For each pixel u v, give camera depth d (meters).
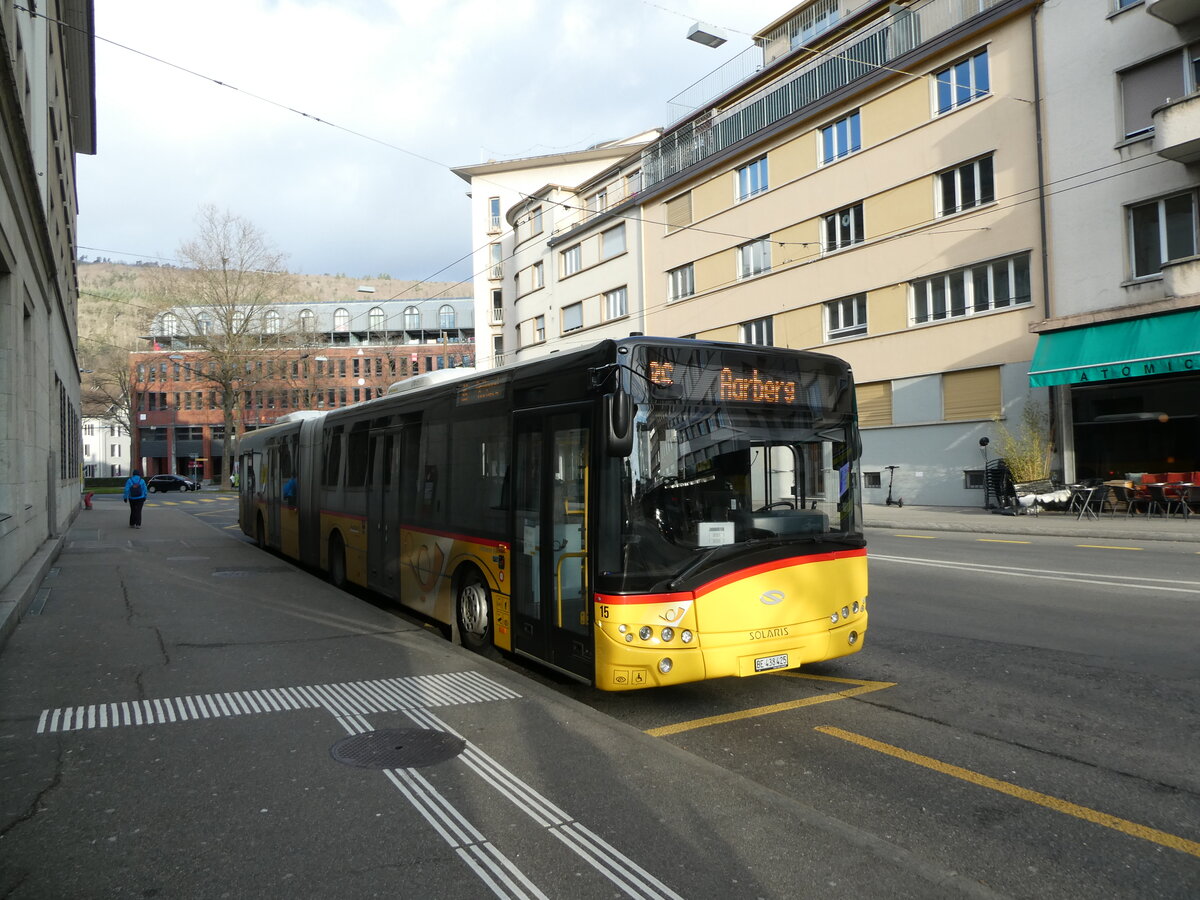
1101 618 8.50
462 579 7.81
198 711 5.34
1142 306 18.50
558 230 42.72
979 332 22.67
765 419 5.96
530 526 6.45
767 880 3.17
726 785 4.08
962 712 5.72
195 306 54.84
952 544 15.65
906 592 10.42
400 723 5.08
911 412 24.62
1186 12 18.02
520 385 6.73
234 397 56.34
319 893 3.09
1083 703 5.81
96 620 8.38
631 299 36.66
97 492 61.97
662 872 3.23
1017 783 4.48
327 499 12.13
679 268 34.25
